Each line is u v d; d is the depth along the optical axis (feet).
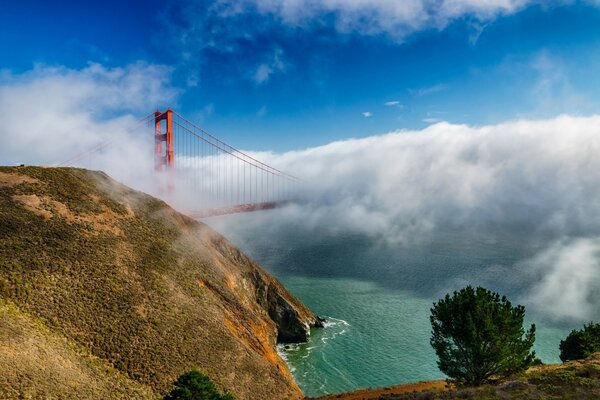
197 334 158.10
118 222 202.90
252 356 169.68
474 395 91.76
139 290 161.79
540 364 140.36
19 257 145.28
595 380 92.48
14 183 192.03
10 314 117.80
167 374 130.31
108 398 103.86
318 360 230.89
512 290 453.99
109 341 131.54
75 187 211.82
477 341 106.42
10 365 92.99
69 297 139.64
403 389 157.79
